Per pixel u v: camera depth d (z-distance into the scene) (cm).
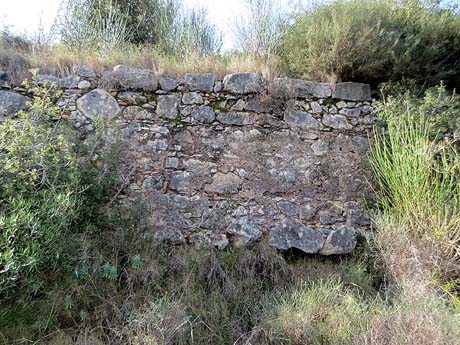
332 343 217
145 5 695
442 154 322
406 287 264
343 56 373
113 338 229
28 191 242
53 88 336
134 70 358
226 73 382
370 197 359
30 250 215
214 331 242
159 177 342
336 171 363
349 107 379
